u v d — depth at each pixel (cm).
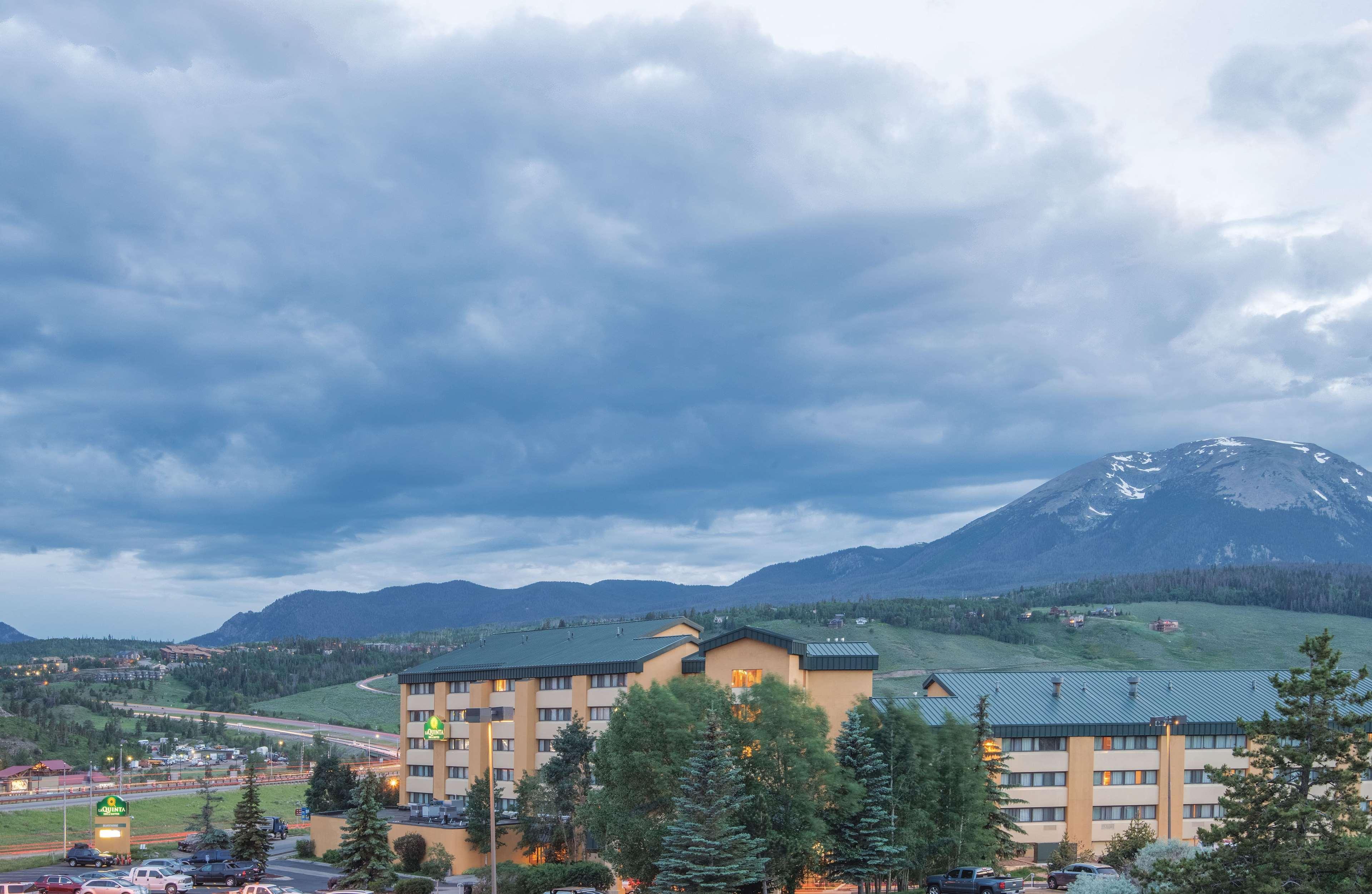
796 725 8488
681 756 8375
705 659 11156
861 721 9019
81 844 12988
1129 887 7150
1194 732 12588
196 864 11531
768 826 8312
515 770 13438
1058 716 12456
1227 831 5766
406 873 11625
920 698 12600
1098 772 12362
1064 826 12231
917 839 8712
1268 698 13062
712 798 7925
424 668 15325
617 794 8644
